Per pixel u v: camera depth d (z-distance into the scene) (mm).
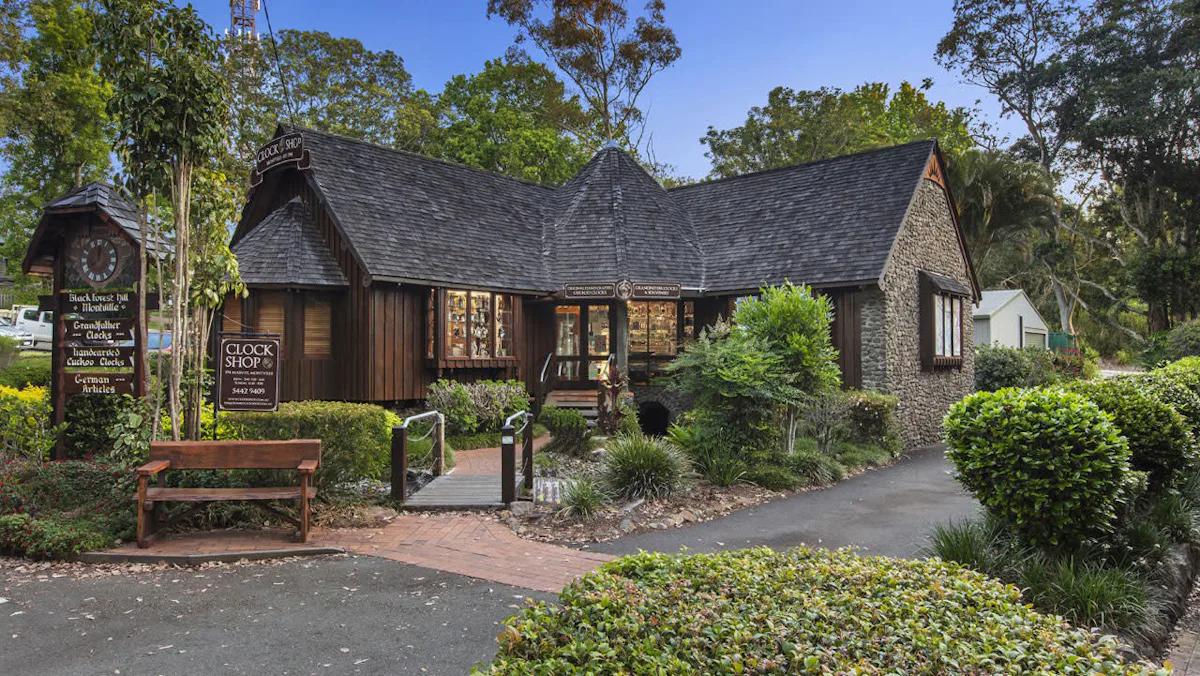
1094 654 2910
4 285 37219
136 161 7617
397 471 8633
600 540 7418
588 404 17422
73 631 4688
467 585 5715
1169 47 34781
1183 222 35500
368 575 5957
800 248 17188
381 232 15273
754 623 2949
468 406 14680
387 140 36781
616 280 17219
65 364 9141
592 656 2611
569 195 20906
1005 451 6023
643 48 36188
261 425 7629
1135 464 7680
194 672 4078
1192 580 6660
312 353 14867
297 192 16516
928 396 17344
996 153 34625
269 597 5387
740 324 11633
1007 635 2988
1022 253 43500
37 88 22141
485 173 20016
